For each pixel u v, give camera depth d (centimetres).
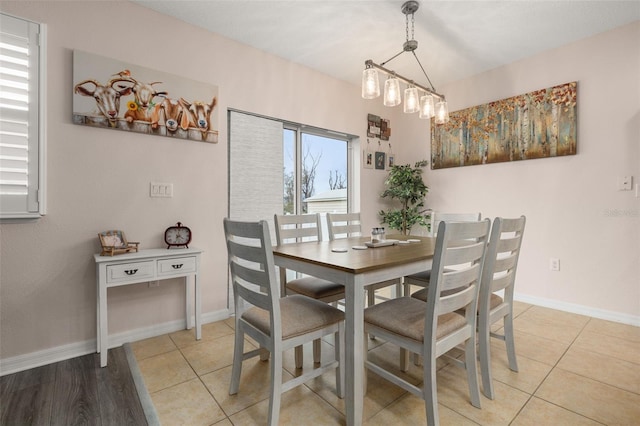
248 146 287
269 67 297
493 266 155
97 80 207
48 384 168
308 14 237
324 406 149
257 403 151
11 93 179
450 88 364
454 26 251
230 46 271
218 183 265
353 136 383
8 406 149
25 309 187
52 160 193
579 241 274
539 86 296
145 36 227
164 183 237
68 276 200
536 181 299
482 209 340
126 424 137
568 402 150
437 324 135
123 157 220
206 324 257
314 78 335
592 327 242
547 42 277
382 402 152
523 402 150
